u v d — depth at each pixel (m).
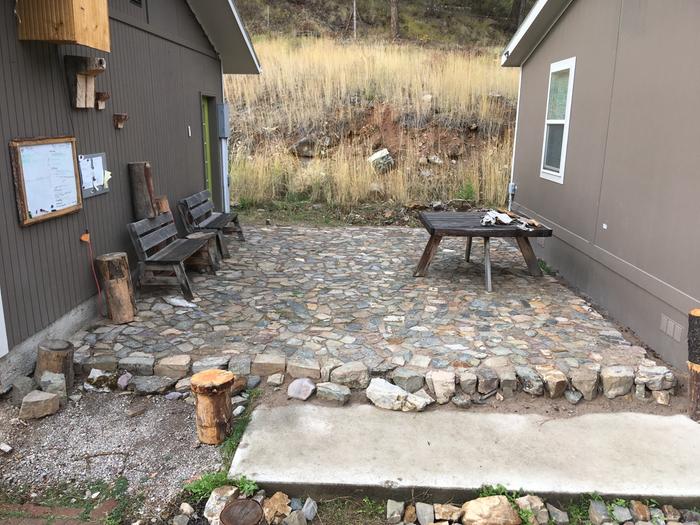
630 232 4.57
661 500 2.71
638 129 4.46
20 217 3.39
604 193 5.09
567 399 3.51
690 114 3.74
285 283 5.60
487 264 5.41
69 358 3.49
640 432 3.21
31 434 3.13
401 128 11.89
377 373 3.62
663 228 4.05
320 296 5.18
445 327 4.41
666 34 4.05
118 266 4.34
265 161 10.70
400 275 5.97
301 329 4.32
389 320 4.55
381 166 10.85
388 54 14.66
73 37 3.37
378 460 2.92
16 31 3.36
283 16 24.73
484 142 11.66
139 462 2.96
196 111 7.18
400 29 24.62
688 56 3.77
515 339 4.18
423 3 27.59
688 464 2.93
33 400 3.22
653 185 4.20
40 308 3.67
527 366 3.69
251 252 6.96
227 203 8.70
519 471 2.85
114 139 4.75
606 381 3.55
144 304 4.84
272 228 8.62
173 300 4.93
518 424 3.27
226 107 8.33
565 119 6.10
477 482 2.76
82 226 4.23
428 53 15.75
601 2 5.20
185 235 6.55
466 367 3.68
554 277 6.05
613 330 4.42
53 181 3.74
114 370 3.65
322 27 24.19
